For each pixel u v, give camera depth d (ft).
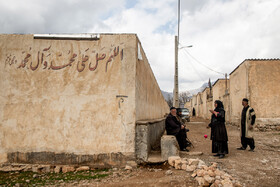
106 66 18.49
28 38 19.11
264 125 46.47
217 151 20.10
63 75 18.63
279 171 15.46
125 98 18.13
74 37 18.84
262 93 49.14
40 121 18.40
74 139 18.08
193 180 13.66
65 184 14.32
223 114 19.61
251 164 17.22
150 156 18.53
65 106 18.42
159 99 43.04
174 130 21.35
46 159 18.03
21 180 15.48
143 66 22.49
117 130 17.93
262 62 49.83
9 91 18.78
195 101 172.45
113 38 18.70
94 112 18.21
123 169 17.22
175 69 54.08
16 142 18.33
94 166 17.75
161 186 13.05
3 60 19.03
